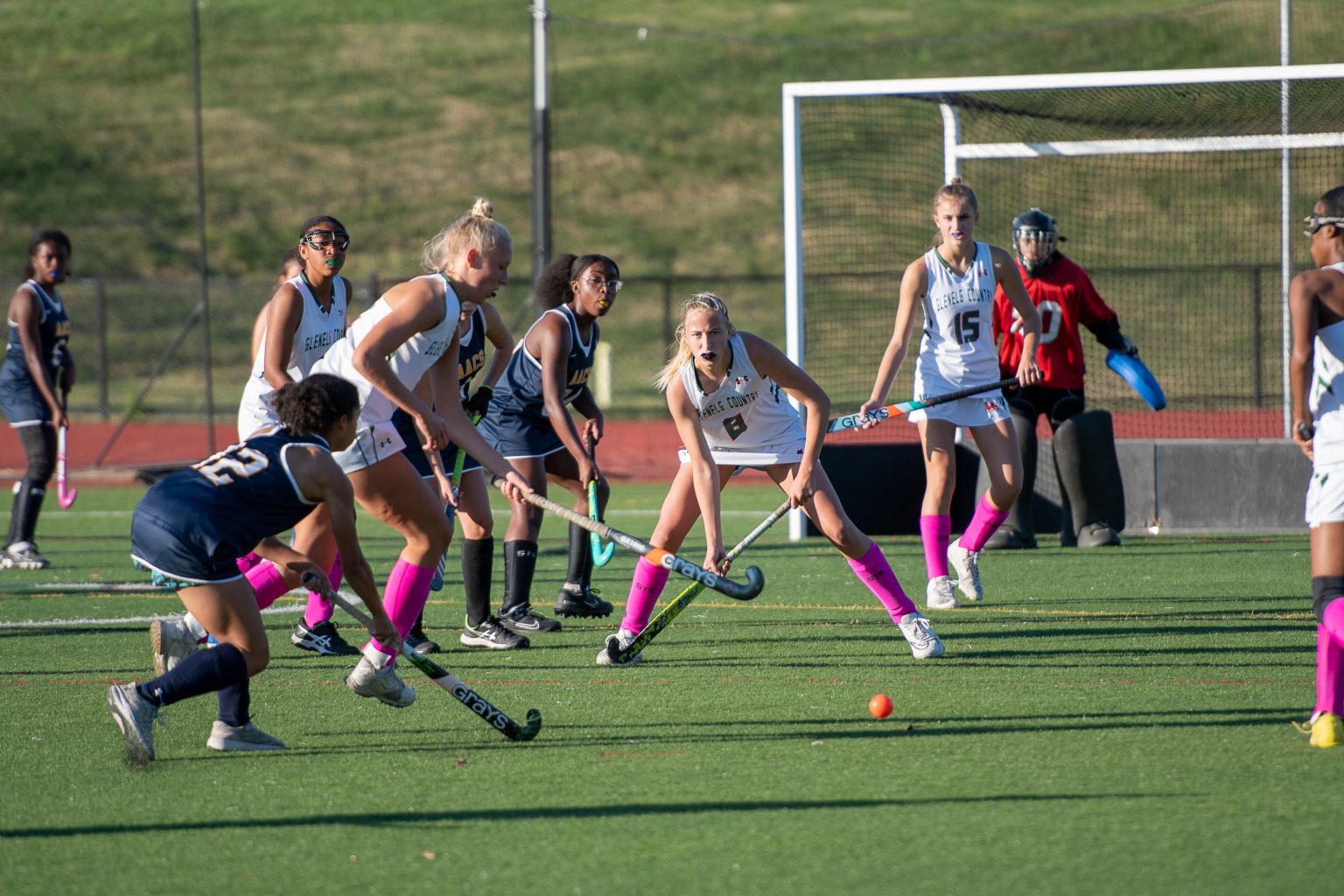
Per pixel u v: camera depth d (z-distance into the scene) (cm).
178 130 12125
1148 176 9344
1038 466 3675
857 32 13850
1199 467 3609
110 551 3531
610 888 1149
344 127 12325
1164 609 2458
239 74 13275
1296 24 11900
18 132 11844
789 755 1545
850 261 9219
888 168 10600
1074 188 9300
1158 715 1694
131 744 1506
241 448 1559
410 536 1805
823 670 2005
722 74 13025
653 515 4047
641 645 2064
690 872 1181
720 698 1834
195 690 1540
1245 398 5978
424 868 1204
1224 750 1530
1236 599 2542
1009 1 14488
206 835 1300
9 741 1656
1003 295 3253
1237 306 8094
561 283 2414
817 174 10556
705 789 1420
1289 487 3566
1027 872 1164
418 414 1719
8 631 2423
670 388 1952
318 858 1234
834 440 4928
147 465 5572
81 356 8744
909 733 1630
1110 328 3316
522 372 2380
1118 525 3394
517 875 1184
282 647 2261
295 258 2312
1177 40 12594
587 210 10938
